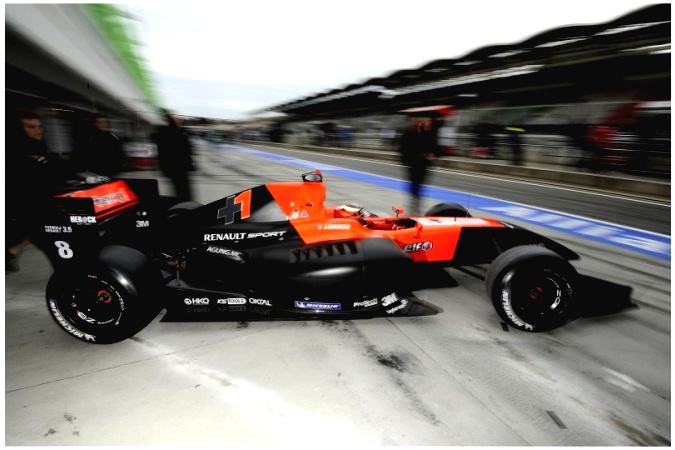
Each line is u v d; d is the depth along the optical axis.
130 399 1.79
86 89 11.41
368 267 2.43
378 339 2.34
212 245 2.65
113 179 3.53
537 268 2.27
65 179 3.34
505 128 14.46
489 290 2.42
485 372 2.03
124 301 2.11
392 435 1.63
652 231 5.19
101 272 2.06
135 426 1.65
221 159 17.39
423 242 2.96
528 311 2.38
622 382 1.97
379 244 2.63
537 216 6.14
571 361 2.14
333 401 1.81
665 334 2.45
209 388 1.88
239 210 2.73
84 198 2.65
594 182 9.35
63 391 1.83
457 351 2.22
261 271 2.51
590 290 3.16
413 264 2.52
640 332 2.47
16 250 3.22
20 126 3.28
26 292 2.89
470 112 16.72
